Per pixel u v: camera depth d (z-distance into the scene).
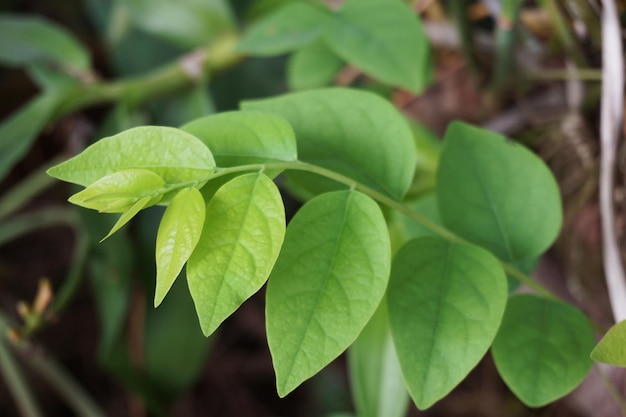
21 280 0.69
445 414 0.62
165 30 0.56
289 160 0.33
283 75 0.61
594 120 0.47
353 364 0.41
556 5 0.43
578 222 0.49
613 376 0.49
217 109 0.60
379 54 0.43
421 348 0.33
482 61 0.50
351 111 0.35
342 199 0.33
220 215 0.32
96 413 0.57
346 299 0.32
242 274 0.32
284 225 0.32
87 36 0.69
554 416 0.57
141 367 0.54
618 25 0.39
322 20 0.45
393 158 0.35
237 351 0.70
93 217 0.47
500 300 0.33
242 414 0.69
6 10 0.69
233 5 0.61
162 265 0.32
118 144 0.33
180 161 0.33
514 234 0.36
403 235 0.40
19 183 0.70
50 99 0.50
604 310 0.49
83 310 0.70
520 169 0.36
